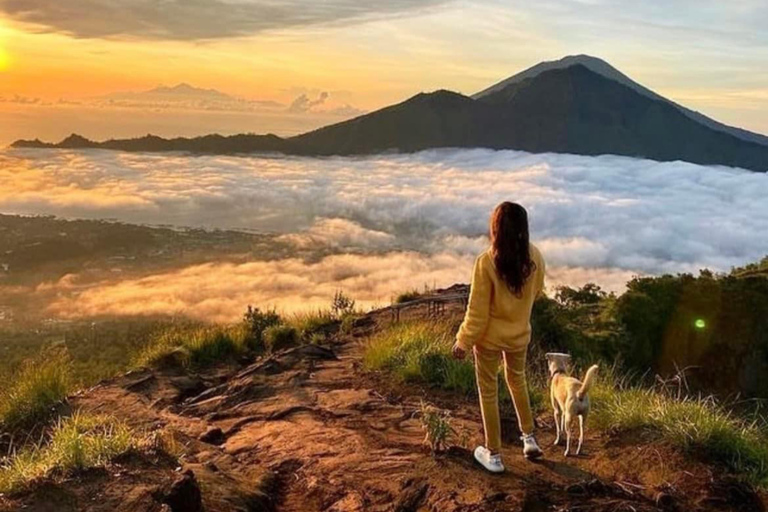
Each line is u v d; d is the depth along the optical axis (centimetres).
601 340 1781
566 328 1603
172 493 403
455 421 648
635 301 2328
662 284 2406
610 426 583
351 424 664
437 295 1570
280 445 619
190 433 676
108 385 888
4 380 849
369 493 493
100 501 390
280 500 514
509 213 473
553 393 555
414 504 466
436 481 485
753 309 2378
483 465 504
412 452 564
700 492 468
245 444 632
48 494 394
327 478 529
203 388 911
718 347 2306
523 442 539
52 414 770
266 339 1220
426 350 846
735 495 468
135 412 762
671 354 2302
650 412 583
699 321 2323
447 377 785
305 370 897
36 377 820
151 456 464
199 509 425
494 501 443
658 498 452
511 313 481
